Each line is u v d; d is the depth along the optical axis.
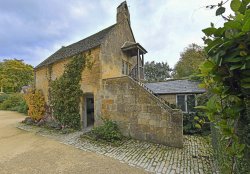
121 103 9.03
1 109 27.70
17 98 28.20
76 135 9.44
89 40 12.89
